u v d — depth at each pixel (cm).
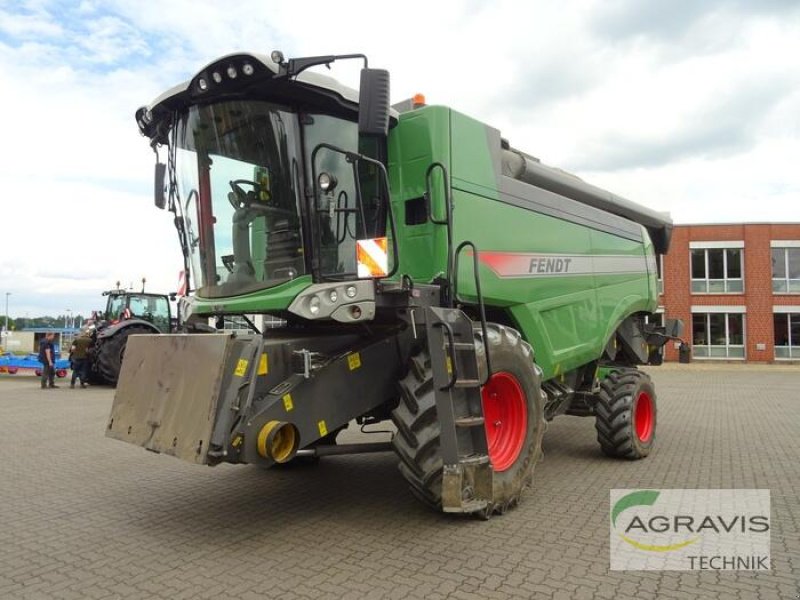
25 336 4056
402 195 543
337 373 474
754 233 3272
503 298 588
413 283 489
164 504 562
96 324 1903
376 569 403
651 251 934
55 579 393
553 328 661
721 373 2573
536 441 543
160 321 1956
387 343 510
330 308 458
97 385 1905
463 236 547
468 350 471
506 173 634
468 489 450
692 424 1060
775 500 571
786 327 3278
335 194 493
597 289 753
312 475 669
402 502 560
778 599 363
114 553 438
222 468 709
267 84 465
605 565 412
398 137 547
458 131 552
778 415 1182
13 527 500
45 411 1264
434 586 377
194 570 404
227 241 513
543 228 655
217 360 427
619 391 747
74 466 729
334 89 479
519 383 531
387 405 549
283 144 482
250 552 436
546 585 379
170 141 555
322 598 361
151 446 454
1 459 772
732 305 3297
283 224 485
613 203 843
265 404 430
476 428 467
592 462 741
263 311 500
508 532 476
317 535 470
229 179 507
